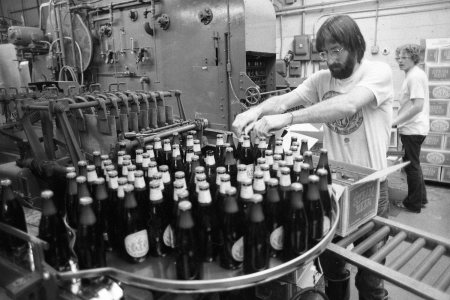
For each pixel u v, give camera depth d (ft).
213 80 11.61
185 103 12.57
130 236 3.21
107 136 4.86
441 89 12.04
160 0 12.27
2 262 3.47
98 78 15.34
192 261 3.07
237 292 4.52
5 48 10.03
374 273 3.45
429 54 11.96
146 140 4.95
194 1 11.39
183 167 4.78
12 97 6.35
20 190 4.86
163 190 3.68
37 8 23.93
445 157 12.57
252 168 4.62
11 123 5.67
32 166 4.80
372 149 5.17
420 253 7.60
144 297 3.55
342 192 3.99
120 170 4.26
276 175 4.09
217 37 11.12
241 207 3.45
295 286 4.27
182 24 11.93
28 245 3.71
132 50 13.55
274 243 3.42
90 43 14.51
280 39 17.16
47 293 3.00
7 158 6.27
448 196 12.06
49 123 4.66
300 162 3.94
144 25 12.84
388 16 14.29
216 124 11.88
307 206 3.59
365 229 4.38
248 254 3.18
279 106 6.12
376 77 4.85
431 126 12.55
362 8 14.76
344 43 4.70
